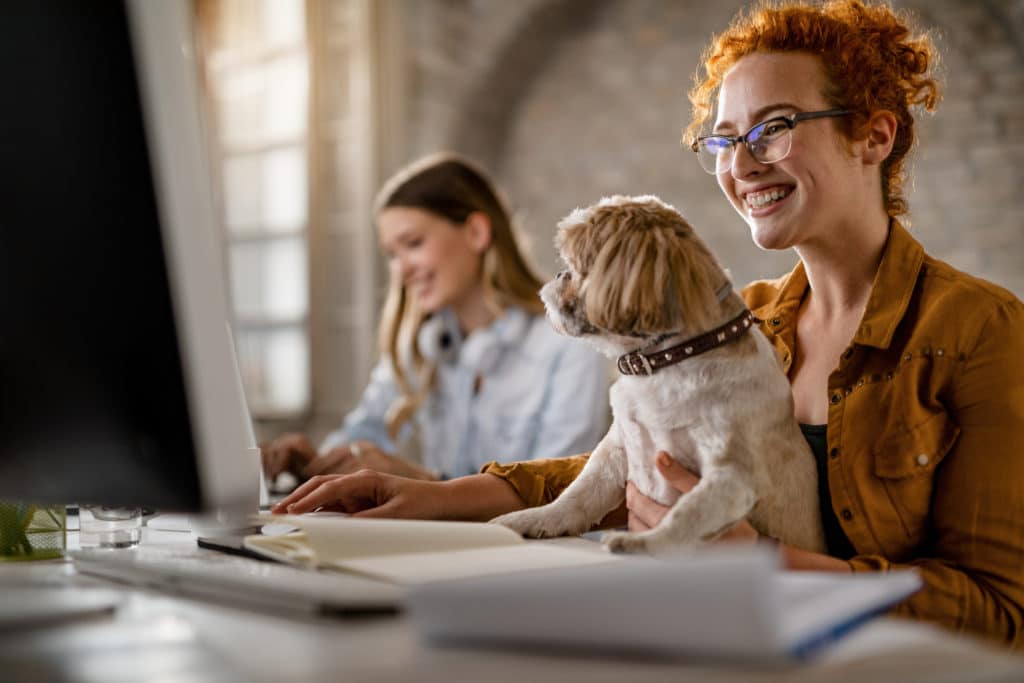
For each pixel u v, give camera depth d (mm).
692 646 497
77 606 645
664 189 4359
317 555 851
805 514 1208
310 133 4324
